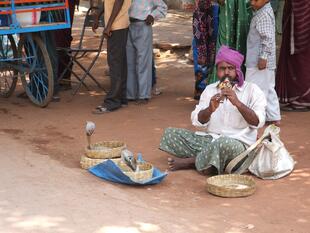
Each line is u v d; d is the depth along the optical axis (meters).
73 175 8.52
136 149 9.96
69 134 10.80
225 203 7.71
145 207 7.44
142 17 12.62
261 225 7.04
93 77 14.62
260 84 11.09
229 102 8.73
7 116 11.95
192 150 9.00
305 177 8.65
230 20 11.39
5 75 13.47
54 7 11.88
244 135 8.70
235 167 8.68
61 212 7.11
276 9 12.27
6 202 7.36
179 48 18.53
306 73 12.40
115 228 6.69
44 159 9.23
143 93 12.94
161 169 8.99
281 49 12.43
